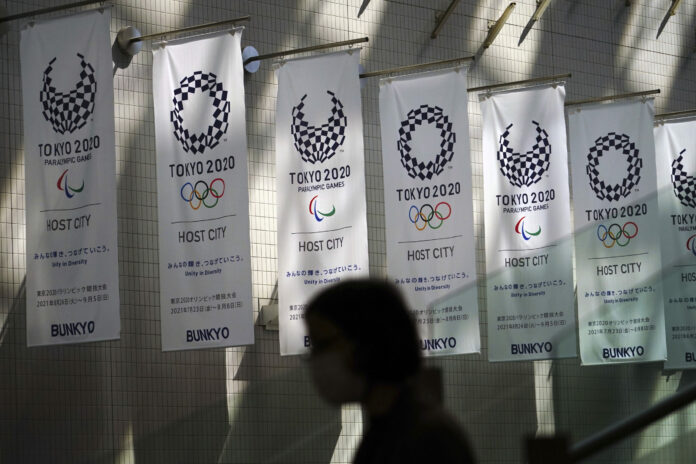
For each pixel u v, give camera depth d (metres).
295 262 11.12
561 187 12.13
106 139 10.34
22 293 11.44
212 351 12.43
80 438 11.48
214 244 10.65
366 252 10.99
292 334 11.05
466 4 14.80
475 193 14.59
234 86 10.77
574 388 2.95
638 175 12.65
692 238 13.11
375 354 2.02
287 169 11.27
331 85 11.27
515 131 12.32
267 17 13.32
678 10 16.64
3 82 11.61
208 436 3.01
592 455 2.74
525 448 2.69
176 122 10.89
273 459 2.87
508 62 15.00
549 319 11.45
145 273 12.17
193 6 12.84
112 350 11.81
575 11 15.67
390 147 11.73
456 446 1.91
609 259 10.95
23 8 11.82
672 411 2.84
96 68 10.45
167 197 10.82
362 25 13.98
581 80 15.57
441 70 11.67
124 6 12.36
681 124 13.52
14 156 11.59
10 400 11.17
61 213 10.39
